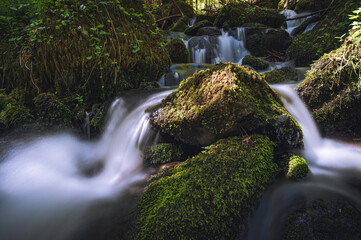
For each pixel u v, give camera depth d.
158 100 3.18
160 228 1.43
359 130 2.78
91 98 3.77
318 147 2.71
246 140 2.06
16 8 3.67
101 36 3.64
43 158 2.75
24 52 3.54
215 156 1.91
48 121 3.27
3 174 2.39
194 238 1.38
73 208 1.89
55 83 3.62
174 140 2.63
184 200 1.55
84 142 3.41
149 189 1.83
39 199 2.05
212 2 16.95
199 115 2.19
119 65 3.74
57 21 3.41
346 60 2.73
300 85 3.20
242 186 1.63
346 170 2.14
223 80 2.18
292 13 10.78
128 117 3.17
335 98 2.84
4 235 1.66
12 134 3.07
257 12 9.73
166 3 13.05
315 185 1.86
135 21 4.20
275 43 8.02
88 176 2.52
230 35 8.73
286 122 2.19
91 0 3.67
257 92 2.34
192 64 5.04
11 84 3.76
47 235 1.64
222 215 1.47
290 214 1.59
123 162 2.75
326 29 5.99
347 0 6.06
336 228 1.44
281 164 2.04
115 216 1.72
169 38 8.68
